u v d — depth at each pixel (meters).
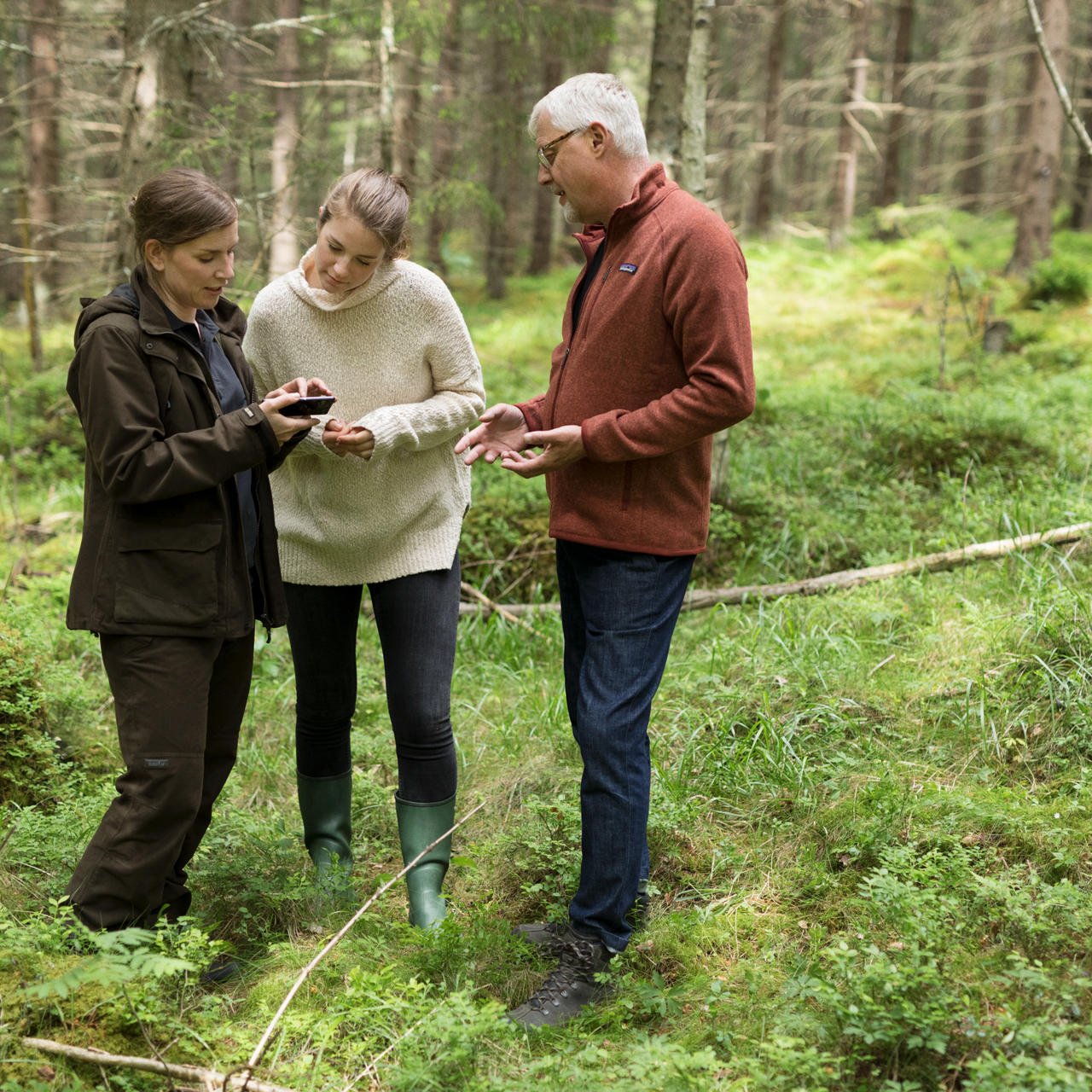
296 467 2.94
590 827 2.57
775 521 5.88
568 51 9.83
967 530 5.38
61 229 8.96
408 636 2.95
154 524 2.41
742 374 2.45
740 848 3.14
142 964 2.10
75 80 10.79
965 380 9.52
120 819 2.47
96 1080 2.16
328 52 10.27
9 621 4.54
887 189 23.50
